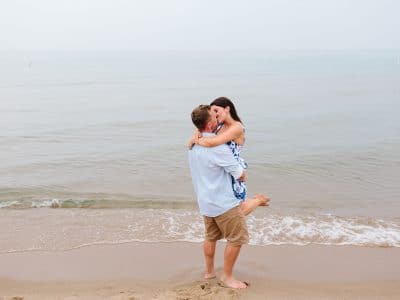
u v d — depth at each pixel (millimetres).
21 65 92812
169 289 4055
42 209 6680
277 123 17141
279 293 3979
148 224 5945
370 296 3965
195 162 3895
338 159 10508
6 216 6297
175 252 4969
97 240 5348
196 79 48344
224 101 3896
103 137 13977
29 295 3951
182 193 7805
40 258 4801
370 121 17188
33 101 26031
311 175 9109
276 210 6684
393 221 6191
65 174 9172
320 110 21125
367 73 59594
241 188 3920
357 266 4617
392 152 11266
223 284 4117
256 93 30922
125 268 4547
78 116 19469
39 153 11344
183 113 20656
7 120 18094
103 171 9445
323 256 4875
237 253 4000
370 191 7922
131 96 29344
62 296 3926
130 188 8102
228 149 3744
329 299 3896
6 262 4688
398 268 4570
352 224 6008
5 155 11094
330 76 52719
